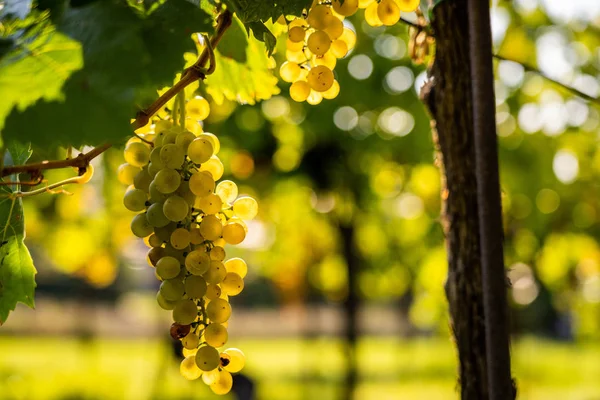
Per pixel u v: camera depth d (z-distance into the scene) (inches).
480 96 59.9
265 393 452.4
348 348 358.9
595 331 357.1
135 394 437.7
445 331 279.0
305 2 52.4
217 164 57.2
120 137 38.7
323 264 427.5
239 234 55.1
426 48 74.6
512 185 282.0
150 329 1104.8
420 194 300.0
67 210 341.7
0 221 57.4
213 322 52.7
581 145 275.4
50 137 38.7
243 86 67.7
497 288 57.9
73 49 41.0
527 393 460.4
